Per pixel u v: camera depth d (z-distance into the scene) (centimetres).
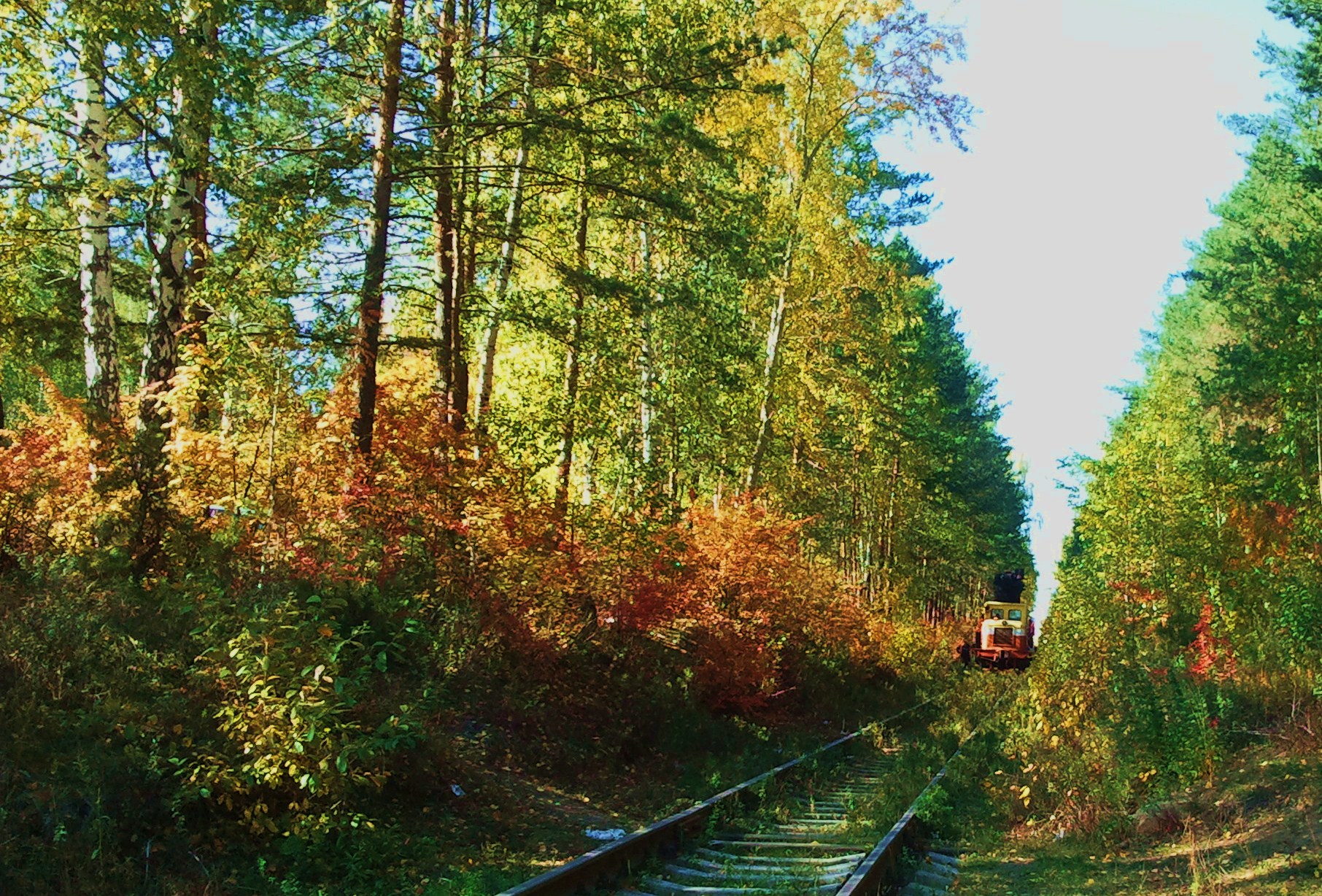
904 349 3566
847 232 2647
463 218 1558
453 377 1550
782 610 2228
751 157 1883
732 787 1251
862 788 1416
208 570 1008
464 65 1386
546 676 1338
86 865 654
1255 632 1507
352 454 1272
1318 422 1717
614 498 2100
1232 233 3756
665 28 1555
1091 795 1034
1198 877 716
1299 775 923
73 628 845
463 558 1327
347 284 1343
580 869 769
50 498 1108
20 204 1223
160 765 768
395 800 920
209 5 1133
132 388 2152
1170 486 2212
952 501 5094
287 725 797
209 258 1245
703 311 1706
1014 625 4297
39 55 1189
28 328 1823
